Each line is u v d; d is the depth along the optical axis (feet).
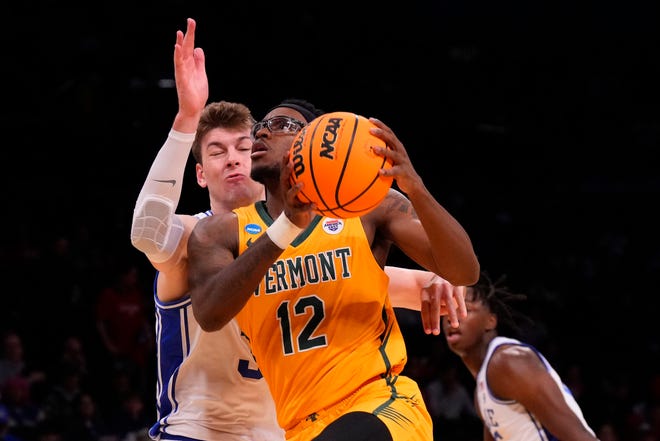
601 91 58.08
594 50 61.62
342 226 10.47
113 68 44.01
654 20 64.44
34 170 39.27
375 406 9.87
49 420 27.89
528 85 56.18
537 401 16.49
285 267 10.28
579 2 63.67
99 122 40.29
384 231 10.67
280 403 10.32
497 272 47.21
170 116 40.63
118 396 30.04
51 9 45.39
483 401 17.47
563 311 43.98
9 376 29.14
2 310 32.27
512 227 49.75
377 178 9.16
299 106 10.98
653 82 59.31
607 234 51.78
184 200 35.12
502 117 53.62
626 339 43.75
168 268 11.41
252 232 10.50
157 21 46.29
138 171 40.09
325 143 9.09
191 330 12.09
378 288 10.43
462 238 9.73
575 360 42.22
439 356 36.11
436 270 10.28
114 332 32.35
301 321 10.19
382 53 52.65
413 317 37.63
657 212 53.21
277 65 47.65
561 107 55.88
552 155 53.93
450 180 50.62
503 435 17.19
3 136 39.68
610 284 47.85
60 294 33.22
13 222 36.76
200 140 13.11
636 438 36.70
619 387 39.88
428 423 10.33
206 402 12.15
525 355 16.85
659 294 47.65
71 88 41.81
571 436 16.19
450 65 54.70
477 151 51.57
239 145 12.91
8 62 42.93
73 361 30.35
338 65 50.31
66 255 34.71
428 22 61.11
